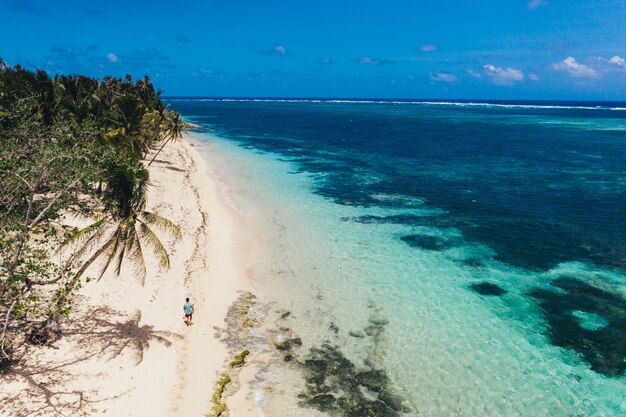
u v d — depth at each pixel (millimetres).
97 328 19219
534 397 17500
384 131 110625
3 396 14852
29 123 24344
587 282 26422
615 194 45500
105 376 16609
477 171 57906
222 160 64688
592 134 102500
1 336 15688
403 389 17719
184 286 24109
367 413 16406
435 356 19734
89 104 41812
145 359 17938
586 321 22531
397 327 21781
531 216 38281
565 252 30656
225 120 148875
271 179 52188
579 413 16766
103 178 17766
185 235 31000
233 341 20094
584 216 38250
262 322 21734
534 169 59219
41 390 15406
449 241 32562
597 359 19734
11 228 17094
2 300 17281
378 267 28141
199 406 16062
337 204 41688
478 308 23609
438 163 63969
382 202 42500
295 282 25938
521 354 20016
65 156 20312
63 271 17828
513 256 30031
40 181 19000
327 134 103562
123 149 35469
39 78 37875
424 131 110625
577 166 61281
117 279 23328
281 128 119250
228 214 37750
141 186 18234
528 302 24234
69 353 17438
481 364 19297
